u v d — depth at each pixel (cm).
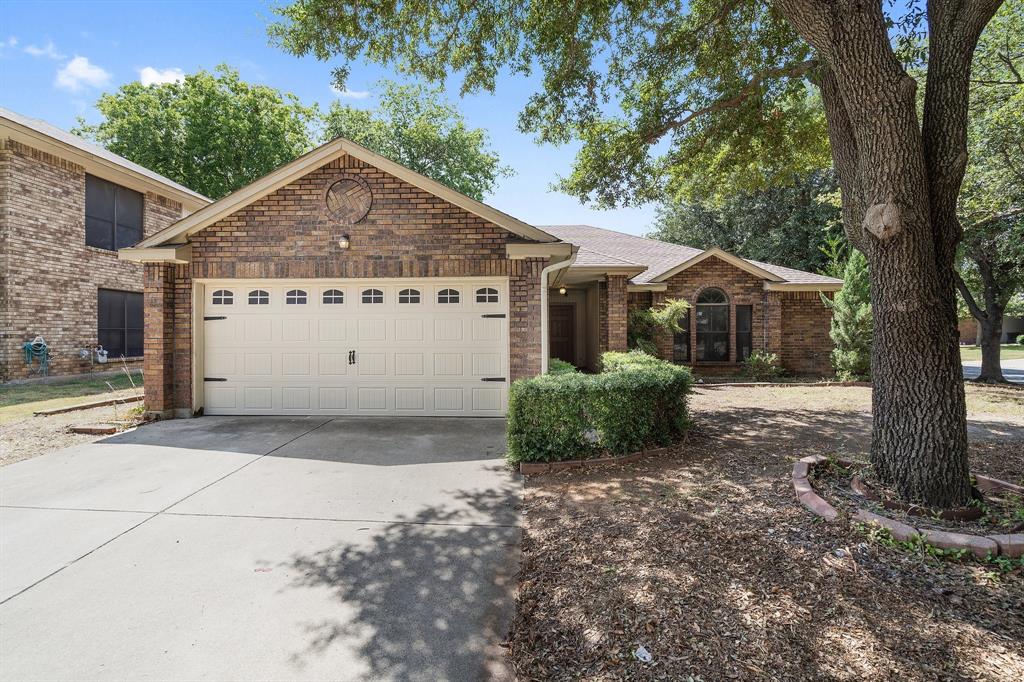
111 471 530
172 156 2238
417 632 260
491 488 479
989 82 1011
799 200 2452
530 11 719
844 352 1302
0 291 1102
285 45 652
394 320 815
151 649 246
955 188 398
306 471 532
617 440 548
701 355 1401
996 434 684
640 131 850
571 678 221
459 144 2792
